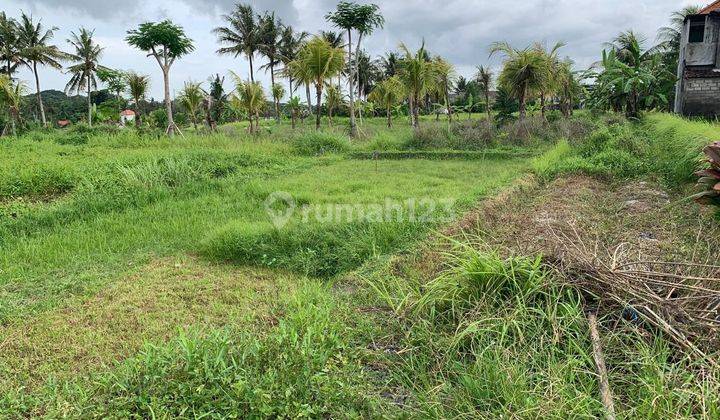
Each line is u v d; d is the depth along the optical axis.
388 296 3.76
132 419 2.48
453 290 3.49
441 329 3.29
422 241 5.29
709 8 19.00
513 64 19.11
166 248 5.73
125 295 4.36
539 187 8.81
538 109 32.94
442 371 2.88
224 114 42.28
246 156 13.16
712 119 18.00
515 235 4.80
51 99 72.88
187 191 8.80
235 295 4.33
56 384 2.93
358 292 4.16
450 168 12.15
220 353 2.75
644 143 11.26
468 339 3.09
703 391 2.29
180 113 40.16
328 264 5.02
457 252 4.13
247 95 20.66
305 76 19.52
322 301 3.89
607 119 17.75
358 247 5.22
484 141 17.25
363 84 46.72
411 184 9.23
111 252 5.59
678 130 10.51
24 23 31.73
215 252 5.45
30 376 3.14
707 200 4.39
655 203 6.72
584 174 9.48
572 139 16.31
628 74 18.95
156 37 19.95
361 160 14.74
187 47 21.20
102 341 3.53
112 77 35.53
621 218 5.98
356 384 2.79
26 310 4.05
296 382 2.63
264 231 5.62
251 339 3.11
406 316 3.54
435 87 22.91
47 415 2.54
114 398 2.55
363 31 22.73
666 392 2.36
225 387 2.59
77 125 21.75
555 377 2.51
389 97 24.45
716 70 17.84
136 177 9.02
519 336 2.93
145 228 6.48
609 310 3.11
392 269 4.55
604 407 2.32
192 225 6.56
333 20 22.03
